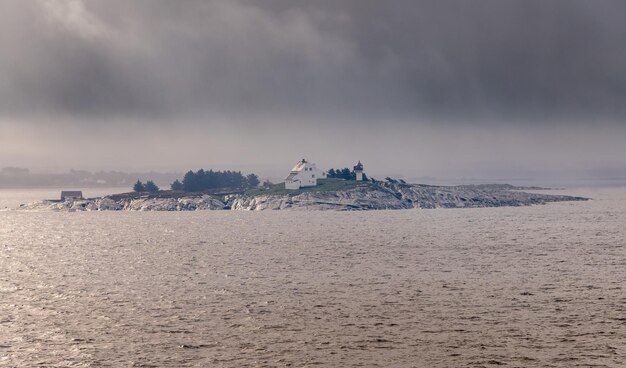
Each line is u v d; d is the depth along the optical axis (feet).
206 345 339.77
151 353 325.42
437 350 329.93
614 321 380.78
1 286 535.60
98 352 325.83
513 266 627.05
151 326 379.14
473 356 319.47
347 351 329.52
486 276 561.84
